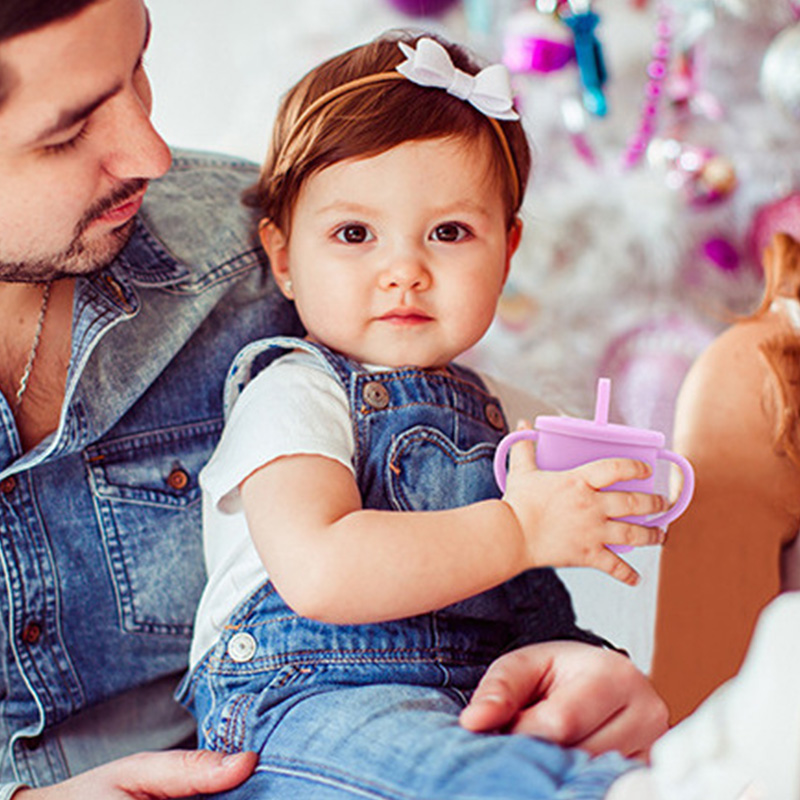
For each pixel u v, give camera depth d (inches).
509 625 48.5
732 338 56.7
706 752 27.2
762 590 53.1
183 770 40.7
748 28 94.4
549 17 84.9
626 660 40.5
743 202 94.0
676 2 90.7
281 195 49.5
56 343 46.8
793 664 26.0
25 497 45.9
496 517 40.5
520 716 38.4
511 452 42.9
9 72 37.0
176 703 51.4
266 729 41.6
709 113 93.0
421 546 39.7
